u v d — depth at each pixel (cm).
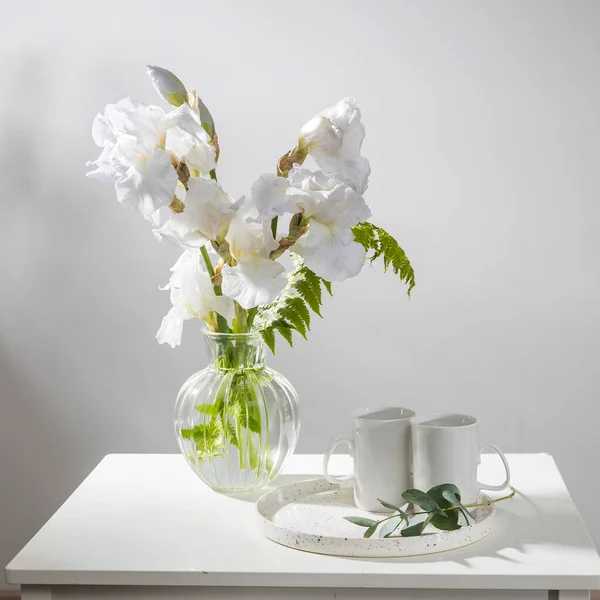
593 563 91
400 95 216
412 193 218
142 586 94
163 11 217
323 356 223
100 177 108
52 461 230
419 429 106
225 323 116
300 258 122
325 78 216
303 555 95
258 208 101
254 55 217
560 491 118
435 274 220
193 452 115
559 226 217
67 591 95
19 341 227
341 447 169
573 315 219
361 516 109
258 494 119
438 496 100
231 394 113
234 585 91
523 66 214
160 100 219
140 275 224
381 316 222
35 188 223
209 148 107
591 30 212
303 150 108
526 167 216
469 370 222
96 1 218
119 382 227
